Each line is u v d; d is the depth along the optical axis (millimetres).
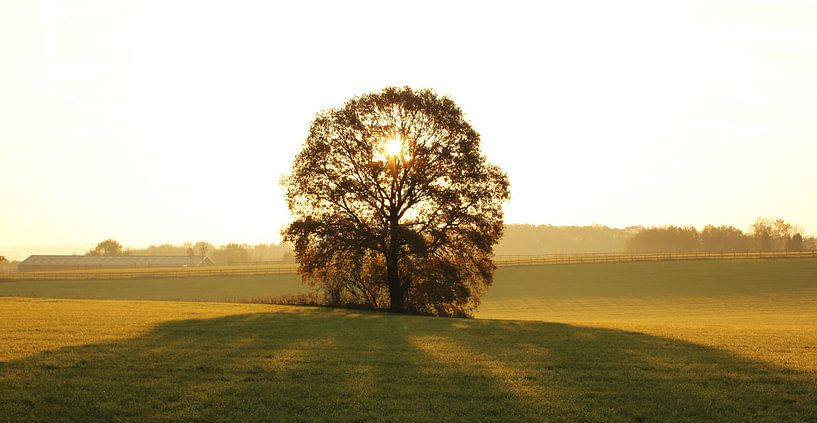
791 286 83875
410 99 44281
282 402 15414
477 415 14523
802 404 15266
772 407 15055
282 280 101438
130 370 18391
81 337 24219
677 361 20328
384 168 43375
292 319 33406
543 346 23578
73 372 18062
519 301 76312
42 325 27562
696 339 25875
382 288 48156
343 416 14406
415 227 45156
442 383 17266
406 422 14070
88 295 83938
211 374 17984
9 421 13898
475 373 18406
